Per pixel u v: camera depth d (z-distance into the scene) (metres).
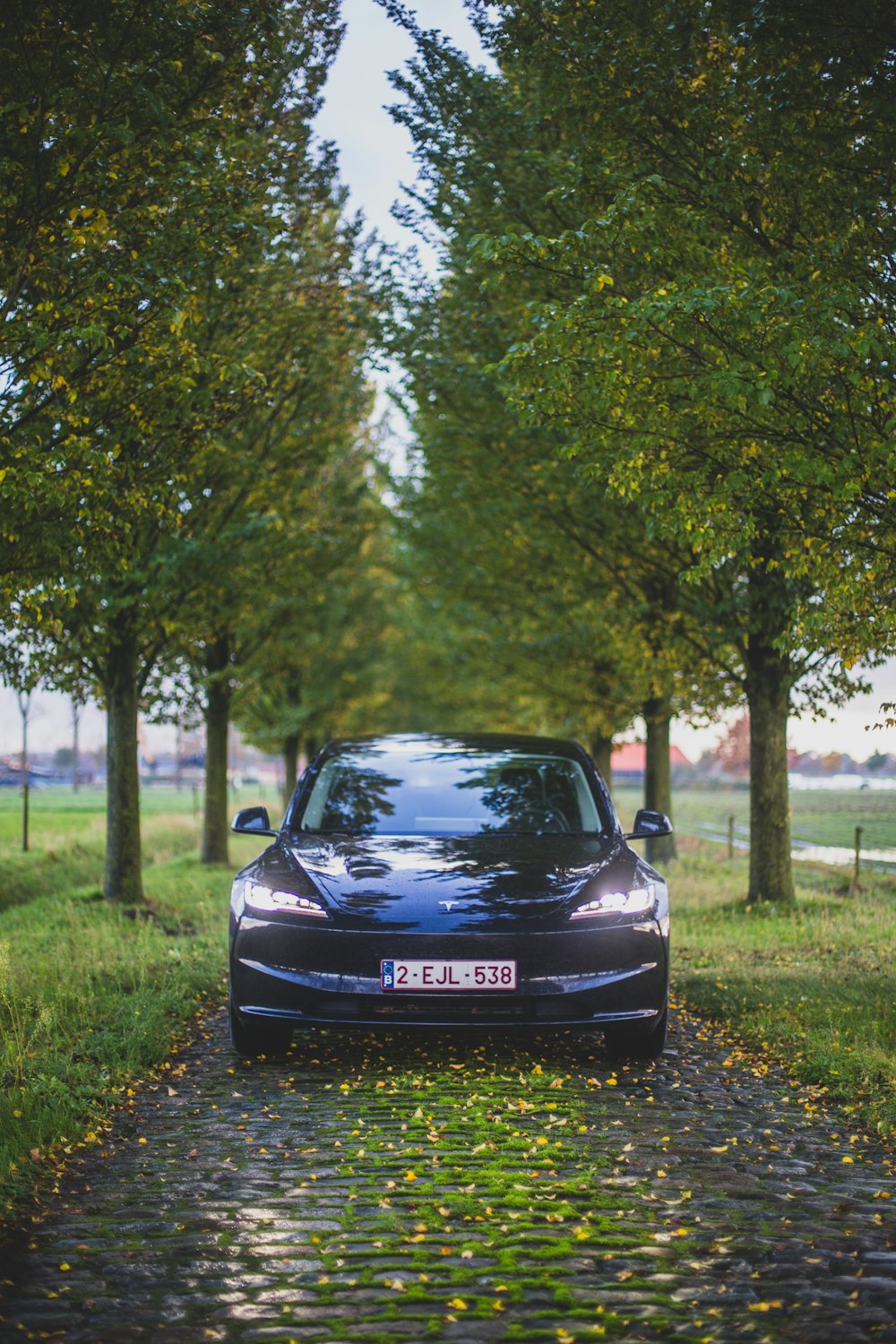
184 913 11.84
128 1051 5.52
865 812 28.94
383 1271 3.07
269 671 20.48
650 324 5.56
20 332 5.82
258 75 6.27
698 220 6.13
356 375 14.30
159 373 6.68
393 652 34.56
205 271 6.70
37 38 5.37
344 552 18.91
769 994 7.02
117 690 12.48
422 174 9.84
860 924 10.75
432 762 6.89
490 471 12.92
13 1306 2.86
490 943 5.12
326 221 11.66
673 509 6.42
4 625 7.56
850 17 5.18
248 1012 5.30
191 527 11.98
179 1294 2.93
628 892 5.46
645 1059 5.68
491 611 19.17
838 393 5.85
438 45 9.14
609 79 6.50
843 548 6.06
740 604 11.50
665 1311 2.83
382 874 5.54
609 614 13.62
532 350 5.97
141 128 5.73
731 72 6.18
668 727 18.38
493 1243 3.25
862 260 5.92
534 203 9.16
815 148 5.79
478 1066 5.47
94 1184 3.80
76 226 5.89
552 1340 2.68
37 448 6.21
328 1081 5.19
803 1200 3.64
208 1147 4.21
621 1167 3.97
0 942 6.32
